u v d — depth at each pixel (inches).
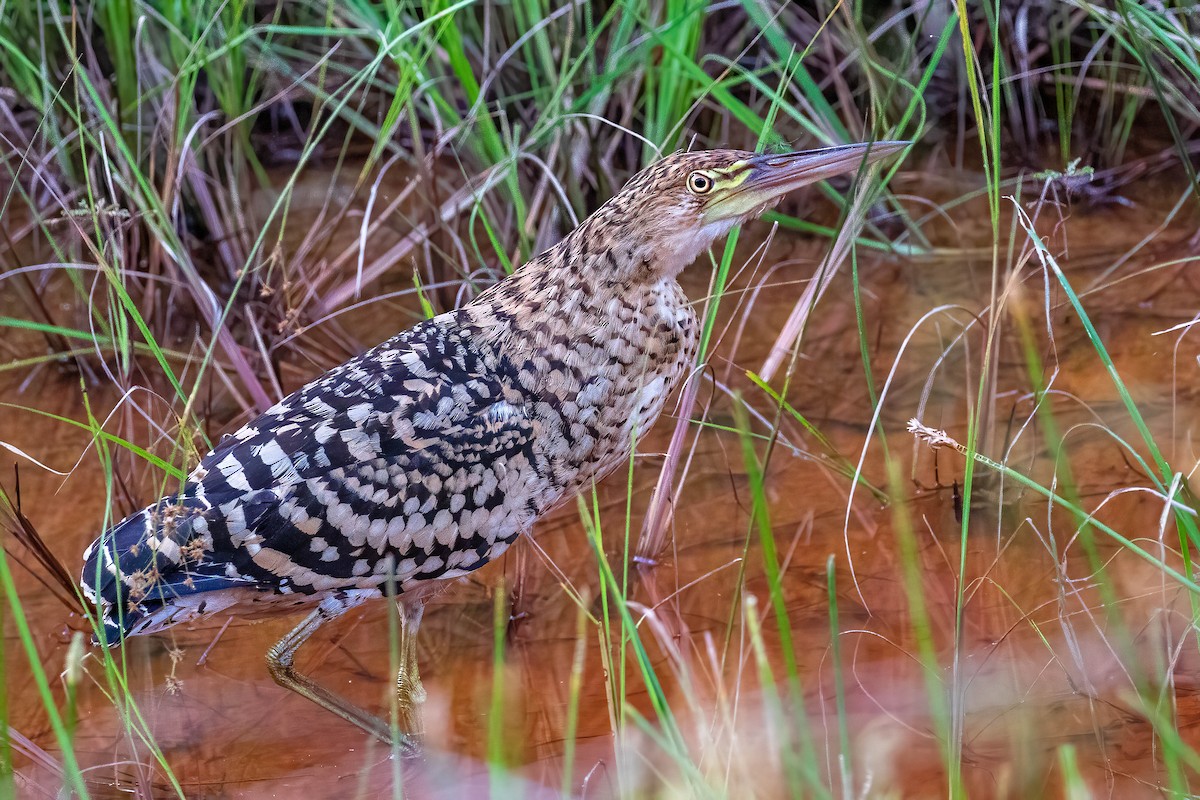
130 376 408.2
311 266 456.1
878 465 393.1
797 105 501.0
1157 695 303.6
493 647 347.3
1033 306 440.1
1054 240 467.2
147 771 304.3
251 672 341.4
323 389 305.9
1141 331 428.5
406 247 444.5
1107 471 378.9
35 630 346.9
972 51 313.7
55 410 418.9
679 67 436.8
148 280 438.0
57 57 498.0
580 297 316.2
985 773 292.7
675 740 243.9
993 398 375.9
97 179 452.1
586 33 486.3
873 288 461.4
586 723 319.3
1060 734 301.3
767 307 454.6
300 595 303.0
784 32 503.8
